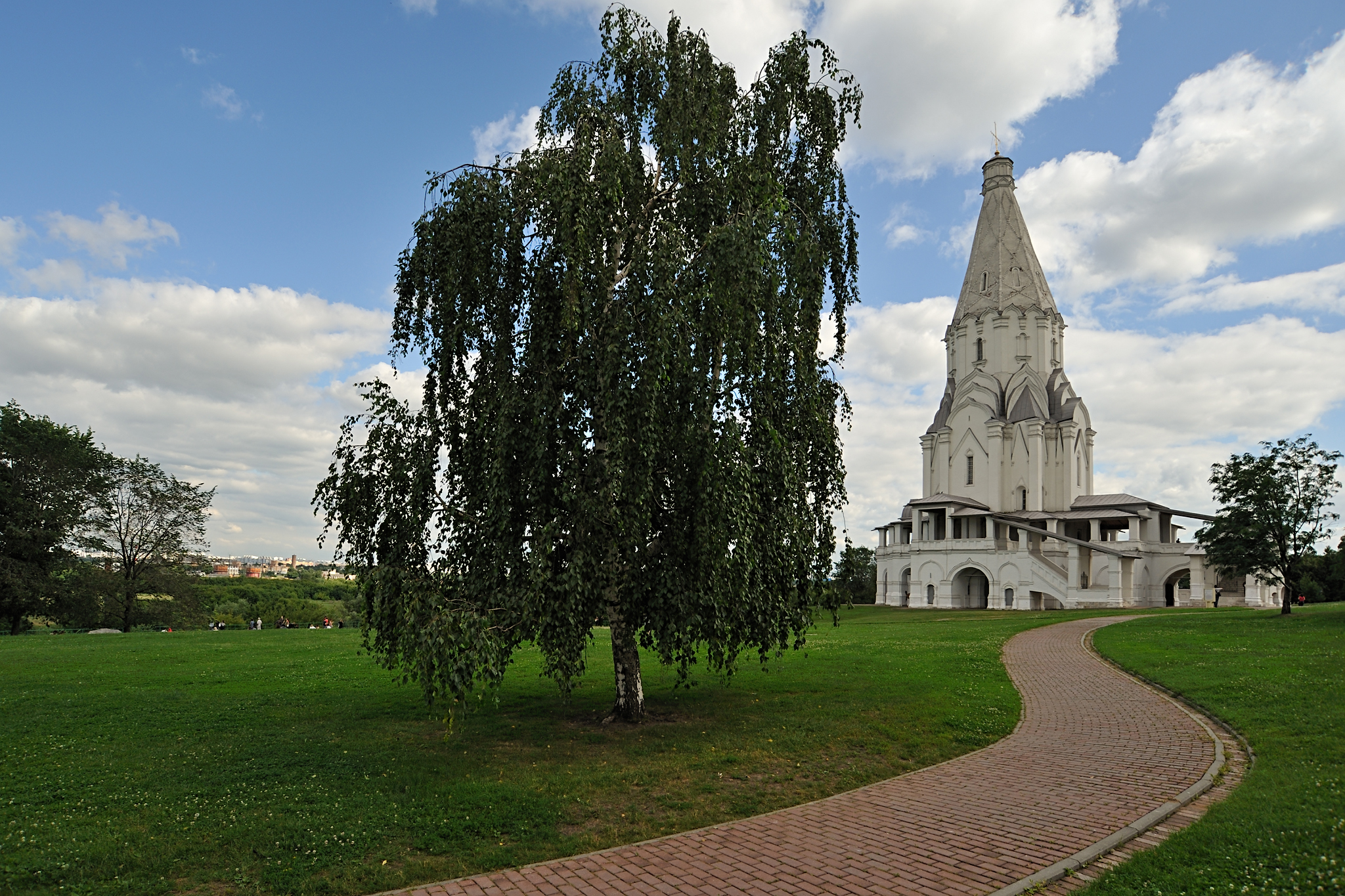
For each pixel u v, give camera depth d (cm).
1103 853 881
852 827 996
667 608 1345
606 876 844
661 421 1362
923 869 852
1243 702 1658
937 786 1175
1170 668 2231
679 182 1510
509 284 1430
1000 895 779
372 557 1412
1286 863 779
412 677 1153
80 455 5166
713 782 1185
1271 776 1095
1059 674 2294
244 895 794
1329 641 2677
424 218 1388
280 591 11481
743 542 1295
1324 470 3831
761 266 1348
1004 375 7862
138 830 941
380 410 1402
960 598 7300
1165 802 1056
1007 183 8188
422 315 1398
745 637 1471
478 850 909
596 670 2420
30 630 5534
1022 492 7606
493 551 1349
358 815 1009
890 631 4050
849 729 1525
